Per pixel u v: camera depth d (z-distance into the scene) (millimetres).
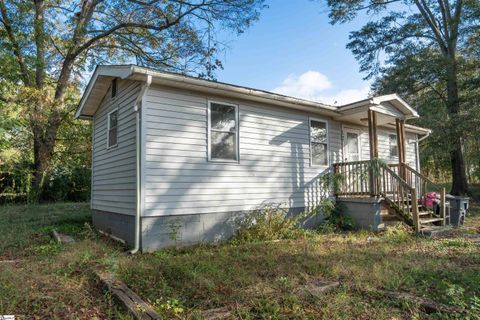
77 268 4699
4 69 11711
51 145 14297
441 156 17562
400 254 5844
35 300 3463
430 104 17109
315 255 5715
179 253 6234
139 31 15773
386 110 9555
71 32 14672
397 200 8859
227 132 7652
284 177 8656
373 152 9078
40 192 14266
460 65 16078
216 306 3508
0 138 6422
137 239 6250
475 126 13859
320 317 3213
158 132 6602
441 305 3396
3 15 12438
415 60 17000
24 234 7527
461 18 15773
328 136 9961
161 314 3271
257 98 7914
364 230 8430
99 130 9516
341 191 9562
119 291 3771
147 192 6391
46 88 13859
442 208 9086
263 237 7523
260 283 4145
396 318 3195
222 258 5496
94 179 9859
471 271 4738
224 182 7480
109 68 7312
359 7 18156
